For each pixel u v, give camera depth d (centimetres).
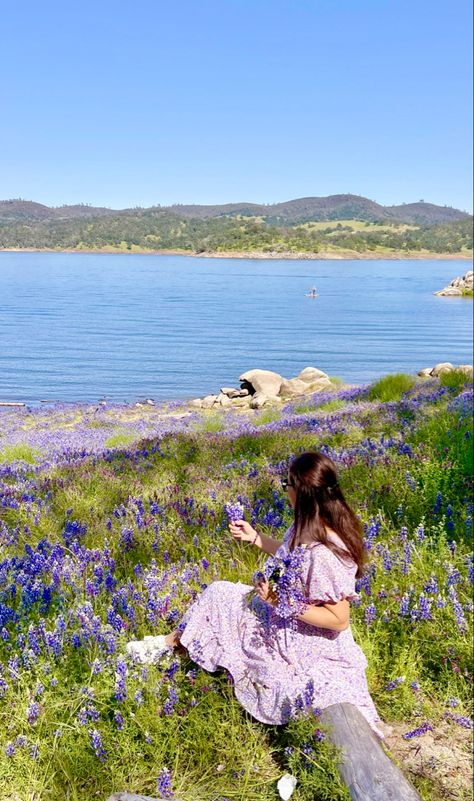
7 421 2717
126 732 391
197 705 412
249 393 3228
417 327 8744
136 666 431
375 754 362
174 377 4525
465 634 503
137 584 571
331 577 398
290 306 12075
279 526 705
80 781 372
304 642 416
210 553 645
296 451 1112
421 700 460
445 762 413
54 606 512
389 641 505
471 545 651
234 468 1023
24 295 12650
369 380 4428
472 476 851
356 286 19150
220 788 373
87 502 881
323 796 359
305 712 388
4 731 392
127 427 2400
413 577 580
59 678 427
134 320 8844
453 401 1413
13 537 737
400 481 837
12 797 360
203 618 450
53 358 5353
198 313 10244
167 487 916
